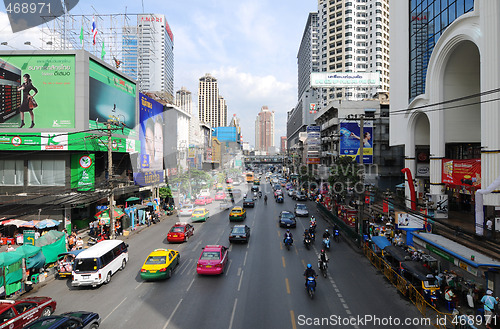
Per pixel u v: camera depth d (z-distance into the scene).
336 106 57.50
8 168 29.59
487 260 14.32
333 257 21.92
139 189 38.19
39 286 17.16
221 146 120.50
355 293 15.56
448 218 25.75
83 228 30.55
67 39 38.47
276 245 24.98
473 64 25.61
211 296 15.15
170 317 13.02
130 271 19.17
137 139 41.66
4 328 11.16
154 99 51.47
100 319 12.46
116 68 38.25
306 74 165.25
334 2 108.88
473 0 22.45
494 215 19.95
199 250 23.47
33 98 29.64
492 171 18.55
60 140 28.50
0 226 26.72
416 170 31.91
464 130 25.98
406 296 15.04
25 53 29.66
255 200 54.94
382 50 104.94
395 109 36.00
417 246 21.17
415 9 31.30
